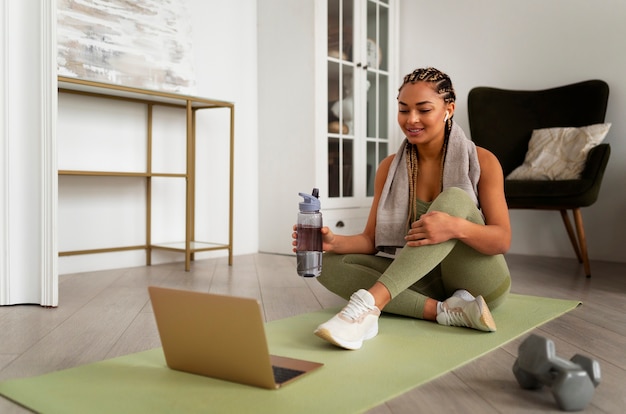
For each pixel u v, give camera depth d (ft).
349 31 12.09
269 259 11.12
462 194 5.17
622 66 10.83
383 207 5.84
